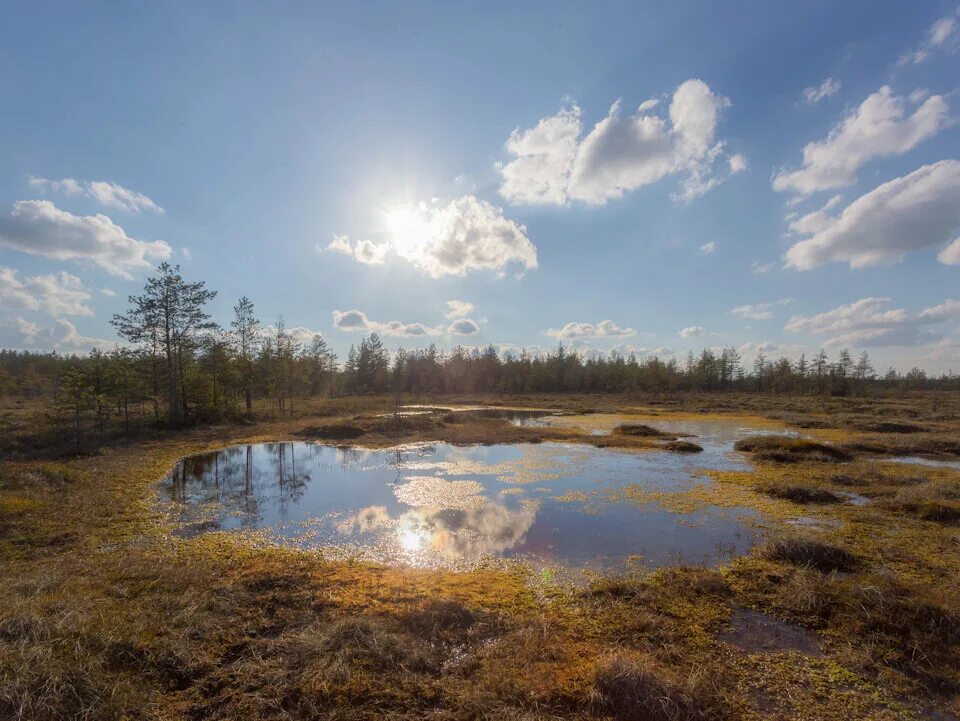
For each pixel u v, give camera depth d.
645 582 7.25
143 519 10.62
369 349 69.88
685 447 20.73
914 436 23.48
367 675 4.77
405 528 10.29
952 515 10.44
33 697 4.07
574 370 83.69
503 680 4.75
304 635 5.41
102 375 24.89
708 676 4.87
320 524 10.58
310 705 4.34
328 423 27.64
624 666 4.69
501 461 18.42
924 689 4.80
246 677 4.75
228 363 35.47
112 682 4.50
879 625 5.86
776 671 5.06
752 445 20.73
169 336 27.69
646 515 11.12
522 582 7.37
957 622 5.70
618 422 33.56
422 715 4.29
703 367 73.88
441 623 5.94
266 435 25.14
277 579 7.18
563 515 11.18
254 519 10.95
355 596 6.70
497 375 84.19
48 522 9.94
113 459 17.44
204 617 5.80
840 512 11.16
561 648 5.43
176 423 27.31
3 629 4.95
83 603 5.81
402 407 47.44
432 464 17.89
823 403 49.62
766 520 10.66
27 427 23.33
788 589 6.84
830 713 4.45
